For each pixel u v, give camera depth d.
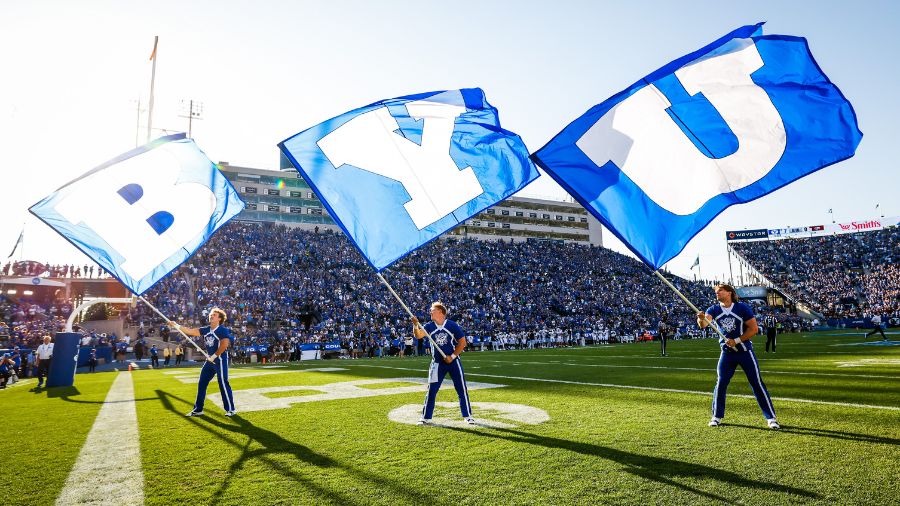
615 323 47.75
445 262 51.84
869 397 7.01
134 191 8.59
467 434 5.54
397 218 6.53
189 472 4.34
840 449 4.39
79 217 8.15
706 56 6.28
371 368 17.22
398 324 37.62
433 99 7.12
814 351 17.44
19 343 26.64
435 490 3.69
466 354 28.39
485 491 3.64
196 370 19.98
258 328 33.16
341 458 4.65
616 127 6.28
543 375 12.14
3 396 10.87
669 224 5.98
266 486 3.89
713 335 50.59
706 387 8.78
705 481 3.69
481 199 6.86
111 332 32.41
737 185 5.97
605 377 11.14
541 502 3.38
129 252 8.36
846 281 59.75
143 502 3.61
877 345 19.41
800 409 6.27
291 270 41.94
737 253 70.62
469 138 7.03
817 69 5.84
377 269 6.30
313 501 3.53
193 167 9.09
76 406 8.83
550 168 6.16
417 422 6.35
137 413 7.80
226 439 5.63
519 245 62.66
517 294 49.31
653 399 7.59
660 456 4.38
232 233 45.03
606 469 4.06
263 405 8.27
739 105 6.07
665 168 6.12
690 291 61.16
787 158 5.84
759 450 4.45
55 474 4.38
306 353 29.58
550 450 4.71
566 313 48.59
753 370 5.38
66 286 38.16
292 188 55.56
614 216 5.99
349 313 37.66
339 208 6.36
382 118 6.85
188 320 32.38
